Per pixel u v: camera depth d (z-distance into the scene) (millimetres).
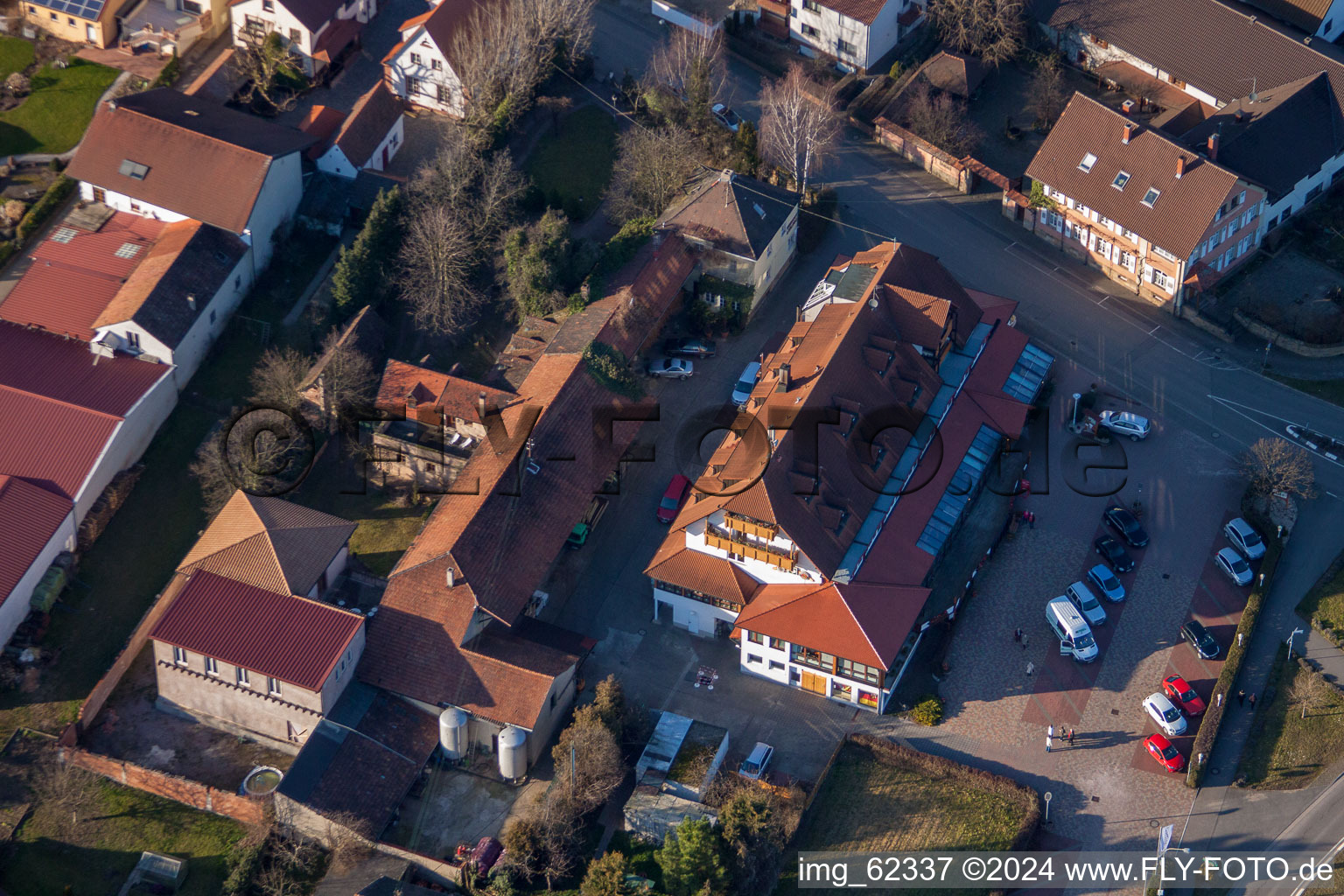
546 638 120500
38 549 120812
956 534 129500
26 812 112062
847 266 140125
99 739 116188
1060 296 149750
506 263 140500
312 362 136000
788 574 120250
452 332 139500
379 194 139625
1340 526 131875
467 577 117062
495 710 113125
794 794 112625
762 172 153375
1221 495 133750
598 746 110062
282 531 119625
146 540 127188
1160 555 129750
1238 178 141750
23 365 130000
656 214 146000
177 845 110938
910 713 119250
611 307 136625
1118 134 148500
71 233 140250
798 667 119312
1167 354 144625
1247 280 149375
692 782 111875
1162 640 124188
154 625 116500
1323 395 141375
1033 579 128000
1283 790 115250
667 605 124188
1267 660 123312
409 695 114438
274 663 111875
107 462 126750
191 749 116375
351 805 109625
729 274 143625
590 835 111500
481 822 112250
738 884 106312
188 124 142500
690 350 141500
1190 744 117750
